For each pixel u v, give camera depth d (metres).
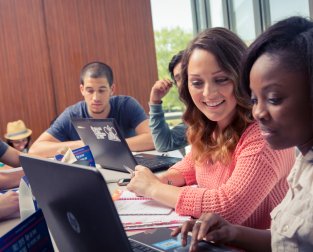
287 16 0.79
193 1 4.56
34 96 3.93
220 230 0.96
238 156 1.25
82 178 0.66
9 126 3.63
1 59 3.82
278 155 1.16
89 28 4.03
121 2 4.10
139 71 4.18
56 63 3.96
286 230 0.81
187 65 1.35
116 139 1.73
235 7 3.73
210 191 1.21
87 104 2.70
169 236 0.98
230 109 1.29
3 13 3.81
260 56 0.74
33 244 0.83
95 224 0.70
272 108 0.72
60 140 2.70
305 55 0.68
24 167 0.88
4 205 1.30
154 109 2.23
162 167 1.87
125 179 1.65
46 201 0.83
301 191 0.81
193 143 1.45
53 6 3.93
